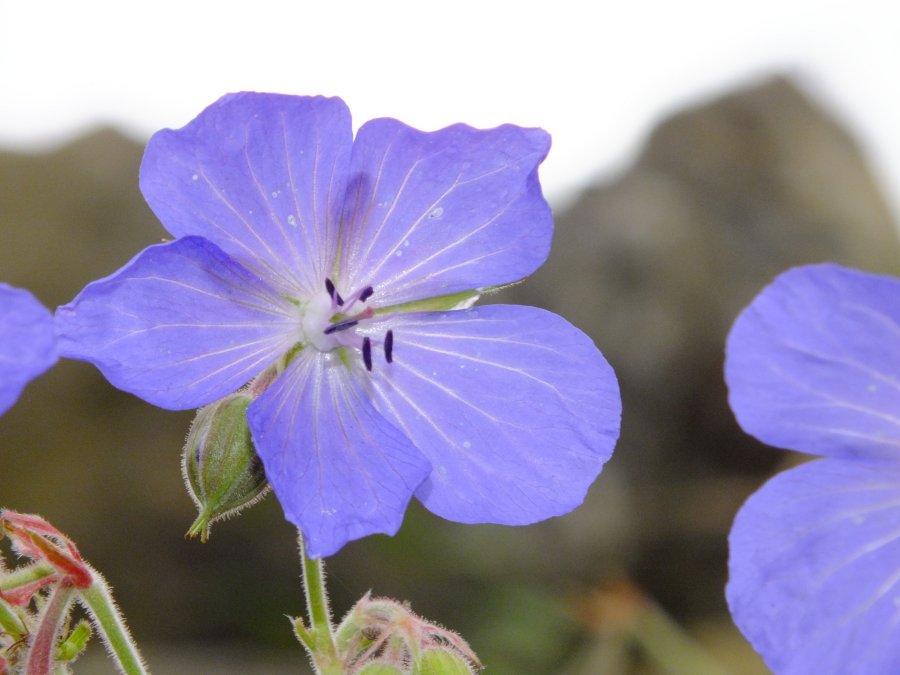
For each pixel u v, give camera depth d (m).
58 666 0.16
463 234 0.17
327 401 0.17
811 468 0.15
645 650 0.36
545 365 0.16
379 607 0.17
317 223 0.17
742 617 0.15
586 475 0.16
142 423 0.38
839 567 0.15
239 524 0.38
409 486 0.16
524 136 0.16
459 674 0.17
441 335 0.17
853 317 0.15
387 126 0.16
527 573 0.38
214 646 0.37
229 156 0.16
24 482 0.37
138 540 0.37
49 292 0.39
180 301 0.16
